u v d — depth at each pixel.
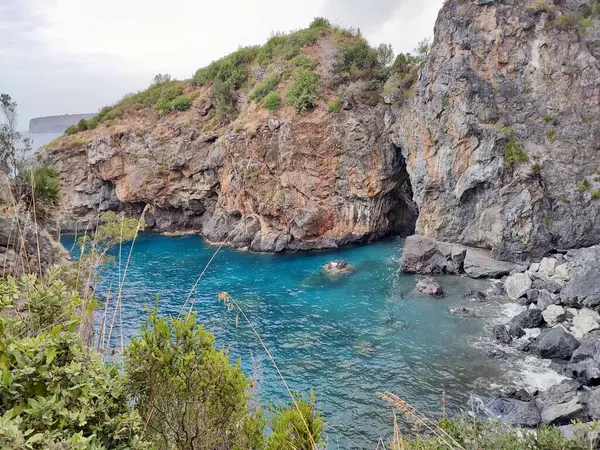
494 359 22.66
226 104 58.38
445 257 37.78
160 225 62.22
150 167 59.06
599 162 35.28
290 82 52.03
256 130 48.97
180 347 6.77
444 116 39.38
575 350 21.67
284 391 20.33
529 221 35.06
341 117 48.00
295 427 7.55
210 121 58.94
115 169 60.94
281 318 29.31
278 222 49.38
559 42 36.94
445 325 27.00
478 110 37.72
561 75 36.88
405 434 16.97
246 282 37.12
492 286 33.06
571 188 35.25
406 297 32.09
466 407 18.64
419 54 48.66
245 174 49.56
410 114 43.38
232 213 54.44
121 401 5.03
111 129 64.19
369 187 47.31
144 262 43.84
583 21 36.97
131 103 69.12
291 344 25.44
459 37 39.09
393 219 52.50
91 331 7.36
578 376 20.12
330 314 29.80
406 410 8.52
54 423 4.08
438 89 39.75
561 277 30.41
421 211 42.53
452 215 40.00
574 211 34.75
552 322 25.50
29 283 5.33
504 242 35.88
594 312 25.20
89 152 62.31
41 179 16.97
